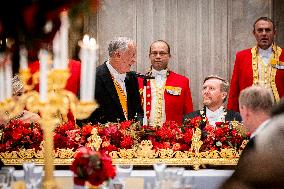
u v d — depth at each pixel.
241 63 16.55
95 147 10.98
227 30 18.84
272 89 16.22
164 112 16.14
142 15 18.80
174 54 18.89
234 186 6.57
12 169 9.02
